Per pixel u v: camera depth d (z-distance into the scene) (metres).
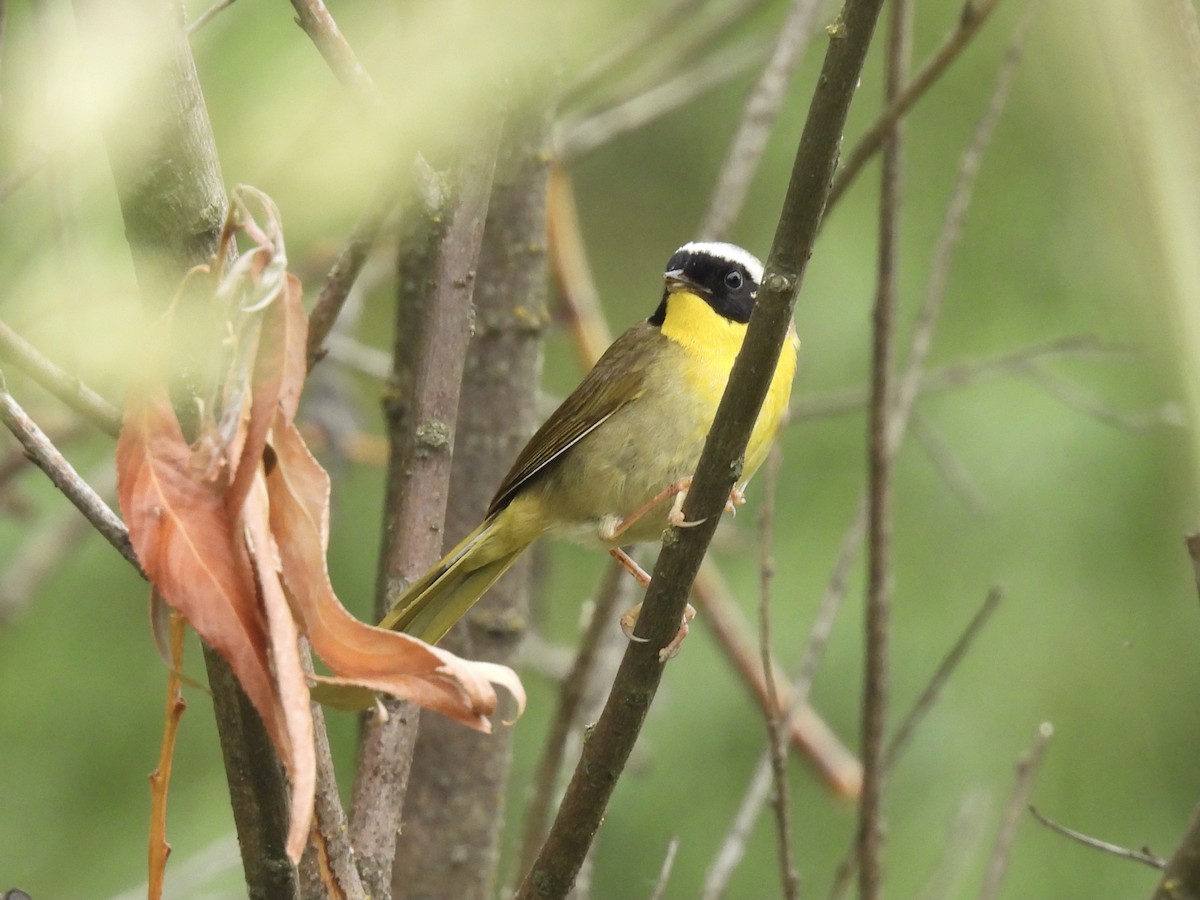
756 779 7.71
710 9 13.85
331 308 6.20
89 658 12.49
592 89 11.67
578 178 15.22
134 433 4.13
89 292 4.91
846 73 4.73
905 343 12.96
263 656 4.08
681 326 9.11
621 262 15.19
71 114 4.29
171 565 4.08
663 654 5.42
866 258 13.05
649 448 8.86
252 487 4.14
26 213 6.75
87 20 4.22
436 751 8.17
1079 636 12.62
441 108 3.87
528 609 10.46
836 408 10.52
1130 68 4.17
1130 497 12.61
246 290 4.05
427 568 6.12
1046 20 4.71
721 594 10.84
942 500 12.86
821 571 12.92
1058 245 12.82
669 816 12.63
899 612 12.81
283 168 4.30
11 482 10.95
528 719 13.18
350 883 5.06
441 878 8.10
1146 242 4.17
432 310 6.19
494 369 8.64
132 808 12.19
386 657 4.13
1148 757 12.45
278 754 4.59
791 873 6.79
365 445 11.23
